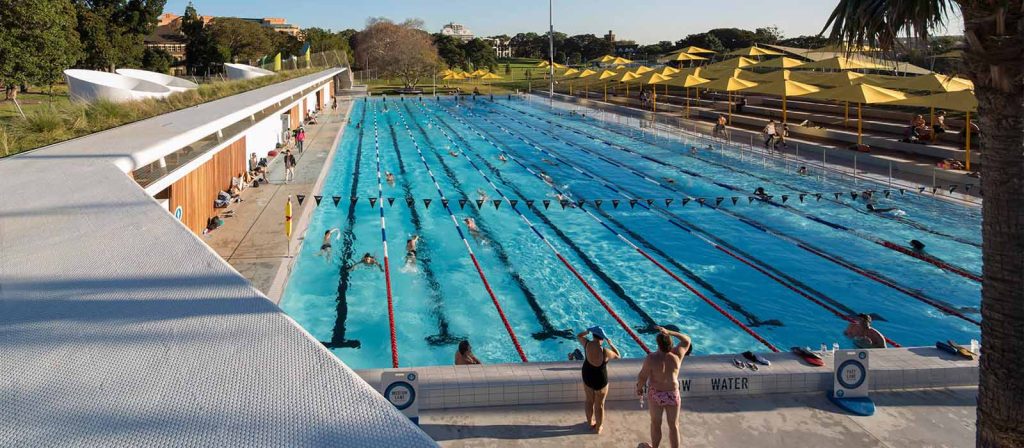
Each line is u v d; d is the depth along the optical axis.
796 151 22.17
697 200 15.90
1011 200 3.90
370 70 75.50
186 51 68.38
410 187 18.89
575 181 19.77
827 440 5.34
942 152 18.92
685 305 10.15
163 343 2.67
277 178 18.25
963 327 9.11
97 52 44.91
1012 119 3.78
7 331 2.82
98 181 6.71
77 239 4.38
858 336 8.42
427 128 33.25
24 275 3.60
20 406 2.17
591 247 13.04
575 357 7.28
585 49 111.62
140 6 50.81
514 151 25.77
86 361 2.51
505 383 5.81
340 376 2.39
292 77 38.84
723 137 26.94
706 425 5.57
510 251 12.79
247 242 11.98
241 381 2.33
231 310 3.04
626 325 9.45
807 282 10.96
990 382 4.18
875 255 12.17
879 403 5.96
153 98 17.27
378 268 11.64
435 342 8.91
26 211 5.27
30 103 24.95
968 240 12.72
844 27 4.27
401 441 1.95
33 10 23.70
